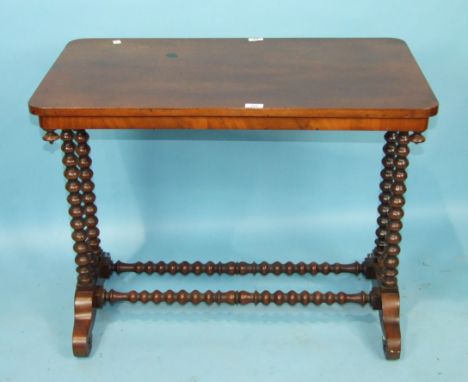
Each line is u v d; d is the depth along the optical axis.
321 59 1.94
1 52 2.26
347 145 2.42
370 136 2.39
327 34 2.28
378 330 2.12
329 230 2.52
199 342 2.09
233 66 1.90
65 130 1.82
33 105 1.67
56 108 1.66
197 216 2.53
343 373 1.97
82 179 2.04
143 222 2.53
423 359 2.01
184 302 2.15
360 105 1.65
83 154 1.97
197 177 2.47
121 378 1.96
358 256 2.43
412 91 1.73
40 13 2.22
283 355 2.03
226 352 2.04
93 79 1.82
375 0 2.22
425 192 2.52
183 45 2.07
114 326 2.15
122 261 2.42
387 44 2.05
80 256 2.04
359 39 2.09
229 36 2.28
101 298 2.12
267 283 2.33
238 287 2.32
